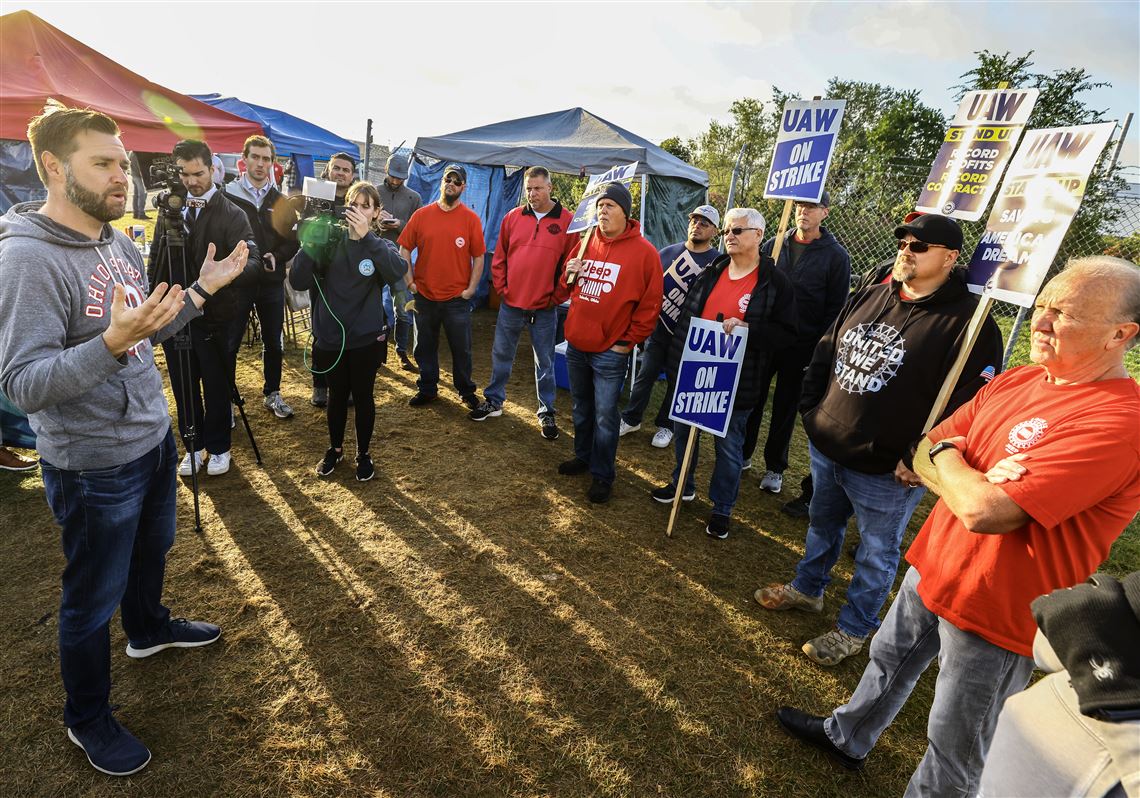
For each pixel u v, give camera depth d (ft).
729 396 10.21
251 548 9.73
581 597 9.27
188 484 11.52
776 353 12.74
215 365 11.28
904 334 7.13
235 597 8.59
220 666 7.39
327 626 8.19
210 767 6.15
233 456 12.77
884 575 7.86
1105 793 2.91
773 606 9.31
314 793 5.98
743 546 11.15
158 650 7.39
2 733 6.30
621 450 15.15
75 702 5.85
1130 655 2.83
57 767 6.00
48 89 16.11
